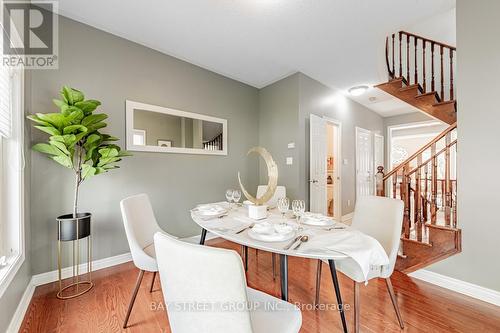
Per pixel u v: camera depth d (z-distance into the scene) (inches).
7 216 60.5
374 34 95.3
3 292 48.9
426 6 77.9
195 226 119.6
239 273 25.4
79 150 78.6
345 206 171.5
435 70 140.5
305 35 95.7
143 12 80.7
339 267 56.6
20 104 63.0
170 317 33.0
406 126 216.7
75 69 83.6
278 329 35.1
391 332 55.1
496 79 65.1
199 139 122.0
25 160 67.4
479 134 68.0
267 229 51.2
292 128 133.3
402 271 84.4
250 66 124.3
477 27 68.1
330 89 154.3
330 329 56.6
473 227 69.2
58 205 79.7
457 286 72.0
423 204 102.4
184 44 102.0
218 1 75.6
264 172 150.6
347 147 173.3
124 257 94.5
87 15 81.8
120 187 94.0
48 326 56.8
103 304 66.0
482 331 55.1
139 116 99.6
